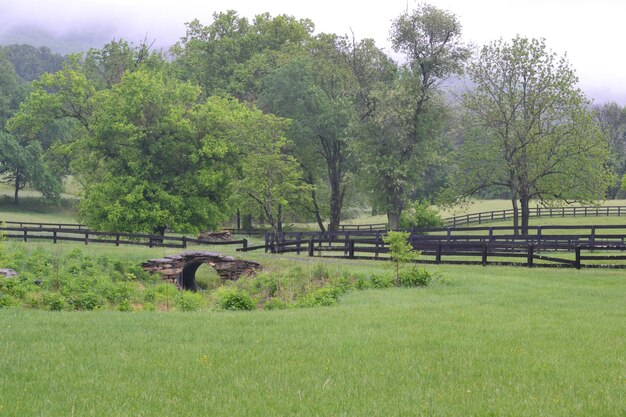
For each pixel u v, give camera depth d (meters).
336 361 10.42
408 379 9.32
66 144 52.56
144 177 48.59
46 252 30.50
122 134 47.75
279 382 9.14
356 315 15.62
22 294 20.44
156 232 50.19
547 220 64.94
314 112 56.00
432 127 51.06
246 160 49.09
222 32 66.69
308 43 57.78
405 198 52.62
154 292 22.81
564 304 17.83
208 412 7.83
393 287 23.20
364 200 70.56
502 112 48.69
